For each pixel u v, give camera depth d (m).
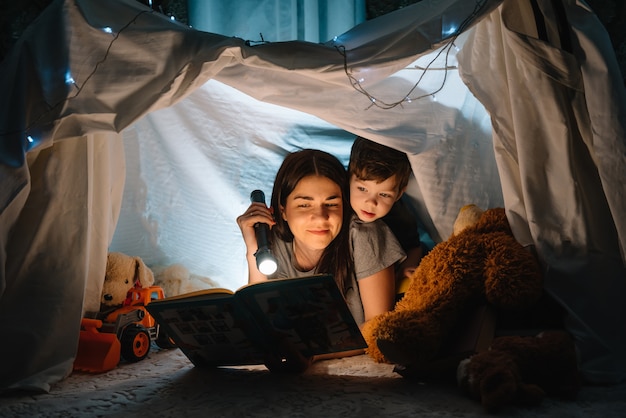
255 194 2.54
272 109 3.07
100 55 2.15
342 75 2.18
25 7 3.27
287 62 2.14
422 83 2.73
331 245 2.59
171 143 3.06
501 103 2.37
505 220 2.39
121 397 2.04
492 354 1.88
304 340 2.15
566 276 2.16
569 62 2.18
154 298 2.77
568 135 2.21
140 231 3.18
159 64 2.14
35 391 2.11
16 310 2.19
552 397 1.89
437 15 2.20
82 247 2.31
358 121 2.58
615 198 2.11
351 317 2.05
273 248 2.61
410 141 2.63
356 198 2.59
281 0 3.36
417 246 2.79
